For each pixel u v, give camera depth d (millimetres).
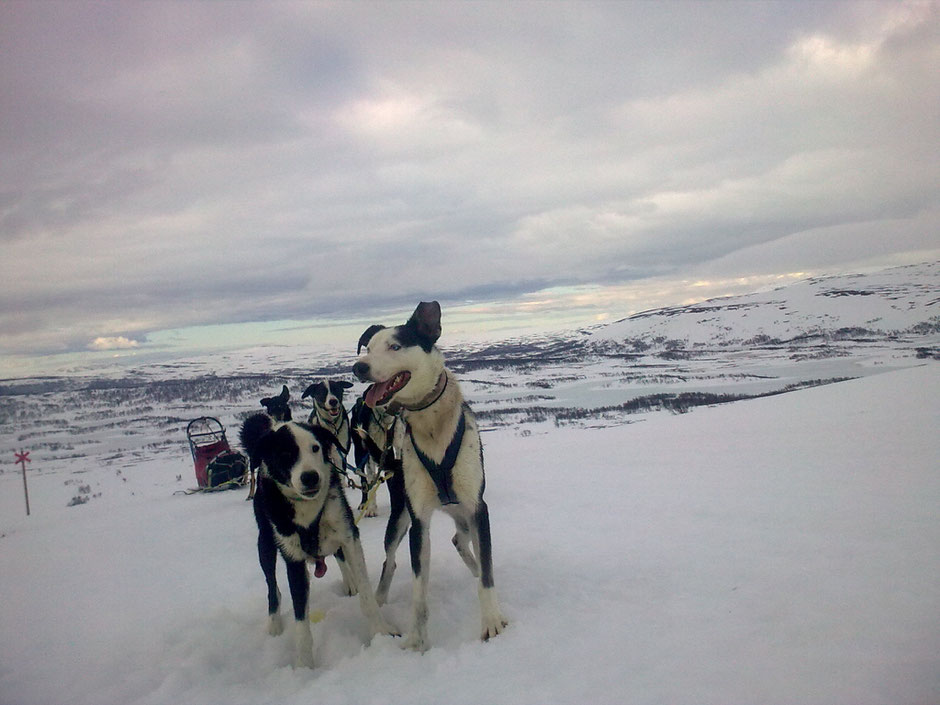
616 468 8812
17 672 3879
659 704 2473
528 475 9156
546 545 5188
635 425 16625
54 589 5941
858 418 10055
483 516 3850
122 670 3715
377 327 4562
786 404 14094
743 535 4703
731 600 3453
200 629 4191
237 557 6336
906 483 5586
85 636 4434
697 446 9797
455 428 3762
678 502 6129
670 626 3232
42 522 12734
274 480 3760
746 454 8391
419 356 3723
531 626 3512
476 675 3023
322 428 3959
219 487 12477
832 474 6387
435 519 7105
